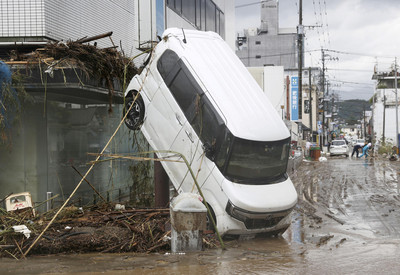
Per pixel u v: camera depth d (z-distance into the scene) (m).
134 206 12.44
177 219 8.56
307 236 10.40
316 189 19.45
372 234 10.64
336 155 51.31
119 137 15.06
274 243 9.61
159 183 12.75
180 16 20.69
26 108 11.39
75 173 12.97
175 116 10.78
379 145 66.00
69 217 10.46
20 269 7.22
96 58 11.12
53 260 7.85
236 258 8.08
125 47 15.88
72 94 12.37
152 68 11.52
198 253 8.47
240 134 9.67
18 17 11.37
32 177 11.57
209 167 9.80
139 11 16.22
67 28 12.38
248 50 93.69
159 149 11.25
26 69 10.54
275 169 10.31
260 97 10.98
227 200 9.40
